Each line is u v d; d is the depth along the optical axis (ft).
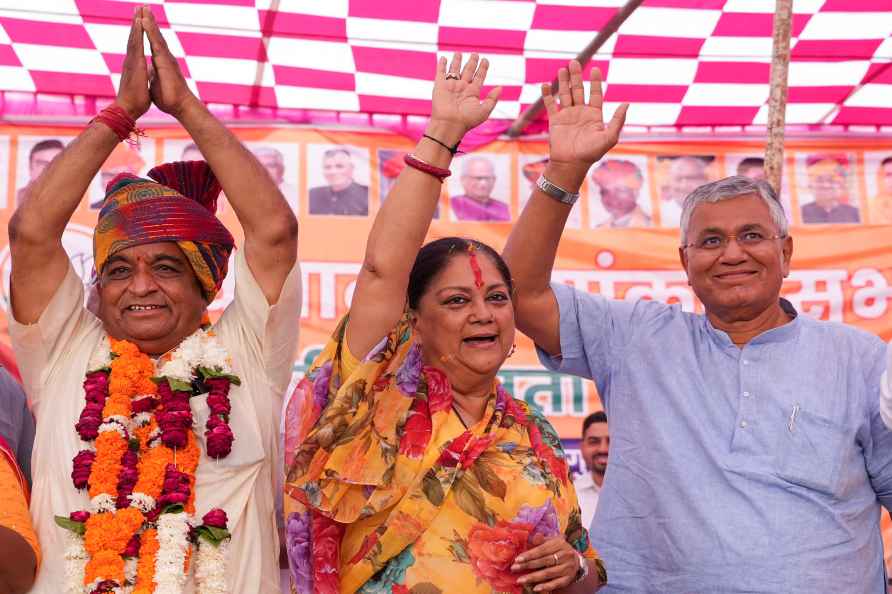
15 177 17.53
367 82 17.85
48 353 8.57
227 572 7.89
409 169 8.11
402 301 8.08
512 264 10.02
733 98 18.44
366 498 7.97
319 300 18.03
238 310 8.83
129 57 8.75
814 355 9.63
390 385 8.24
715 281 9.71
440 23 16.14
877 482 9.52
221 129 8.83
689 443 9.55
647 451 9.74
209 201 9.37
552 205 9.73
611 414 10.23
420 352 8.38
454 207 18.62
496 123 18.83
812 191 19.04
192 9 15.70
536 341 10.55
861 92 18.31
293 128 18.57
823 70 17.69
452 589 7.74
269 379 8.75
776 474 9.21
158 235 8.40
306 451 7.88
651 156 19.13
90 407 8.13
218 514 7.86
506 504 8.07
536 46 16.74
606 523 9.91
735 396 9.59
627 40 16.81
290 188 18.35
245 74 17.58
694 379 9.78
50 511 8.02
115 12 15.74
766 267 9.65
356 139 18.66
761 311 9.77
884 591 9.50
